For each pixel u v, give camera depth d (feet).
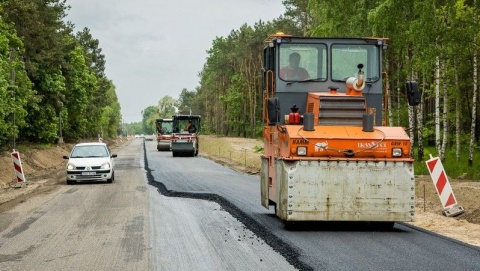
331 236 34.81
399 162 35.53
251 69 290.97
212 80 366.84
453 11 78.38
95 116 273.33
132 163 135.85
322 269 25.67
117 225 40.11
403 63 110.11
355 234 35.60
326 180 35.12
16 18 137.69
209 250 30.73
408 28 83.56
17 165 79.61
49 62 156.15
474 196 52.85
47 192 67.00
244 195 60.80
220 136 352.69
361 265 26.48
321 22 105.91
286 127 36.47
